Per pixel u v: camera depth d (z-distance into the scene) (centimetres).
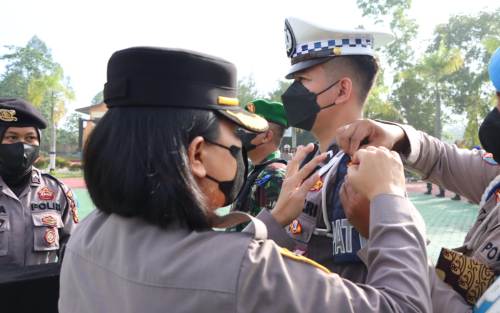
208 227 122
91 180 126
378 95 3067
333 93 207
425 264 122
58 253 379
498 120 166
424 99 3856
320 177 193
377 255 123
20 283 231
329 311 109
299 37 210
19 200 367
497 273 155
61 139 6819
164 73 121
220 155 130
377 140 171
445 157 203
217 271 109
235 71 135
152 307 111
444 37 3875
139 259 116
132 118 122
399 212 127
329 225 184
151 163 117
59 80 3922
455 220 1201
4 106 361
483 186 199
